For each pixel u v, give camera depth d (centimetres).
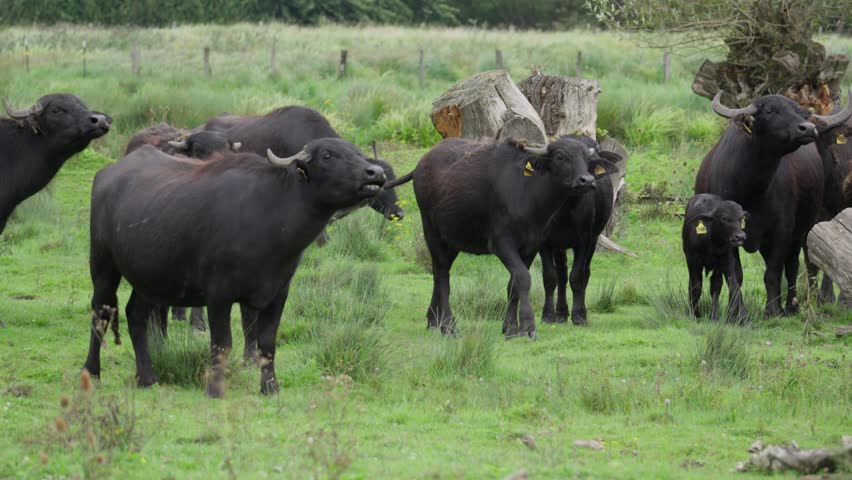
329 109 9638
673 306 4662
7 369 3550
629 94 9662
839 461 2428
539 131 5381
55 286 5147
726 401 3195
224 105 9312
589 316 4797
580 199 4459
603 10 7912
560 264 4728
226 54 14462
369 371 3534
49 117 4316
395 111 9288
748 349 3816
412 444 2678
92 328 3394
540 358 3856
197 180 3194
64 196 7250
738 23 6738
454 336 4141
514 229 4222
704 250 4488
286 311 4447
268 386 3212
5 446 2567
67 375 3362
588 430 2883
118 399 2936
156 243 3158
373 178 3033
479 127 5606
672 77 11925
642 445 2734
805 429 2908
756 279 5547
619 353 3909
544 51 13975
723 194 4703
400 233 6397
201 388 3334
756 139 4481
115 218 3288
